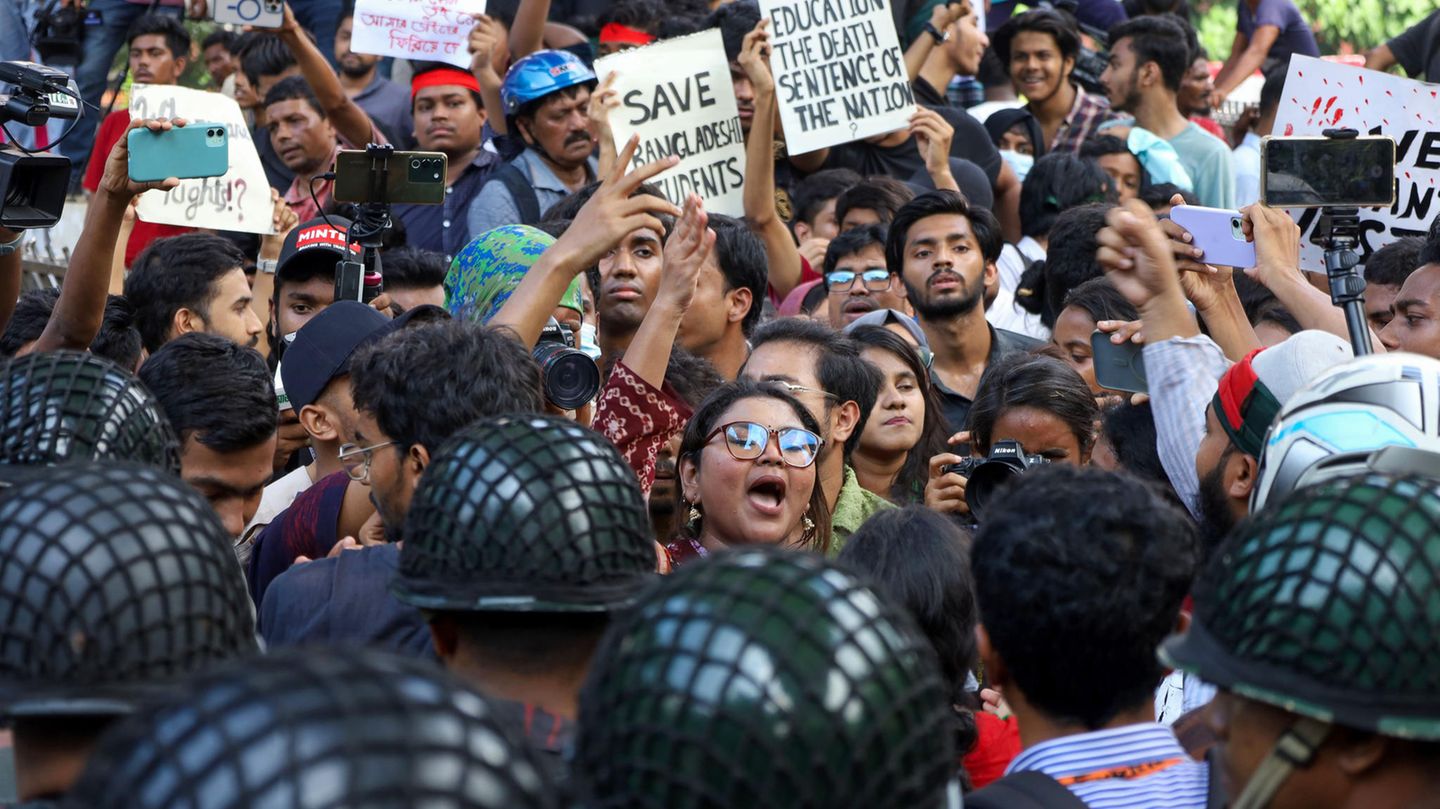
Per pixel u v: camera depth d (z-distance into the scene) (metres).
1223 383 2.85
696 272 3.65
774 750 1.22
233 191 5.69
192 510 1.56
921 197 5.55
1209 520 2.88
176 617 1.49
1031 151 8.22
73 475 1.53
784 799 1.22
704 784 1.23
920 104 8.02
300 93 7.13
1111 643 1.96
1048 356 4.31
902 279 5.59
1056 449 4.13
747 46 6.32
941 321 5.49
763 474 3.53
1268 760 1.63
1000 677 2.09
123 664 1.46
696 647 1.26
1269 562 1.61
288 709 0.95
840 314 5.77
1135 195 7.35
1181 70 8.26
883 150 7.50
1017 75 8.42
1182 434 3.00
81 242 3.96
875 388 4.08
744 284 4.92
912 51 7.87
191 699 0.98
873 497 4.07
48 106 3.99
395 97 8.51
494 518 1.85
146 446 2.15
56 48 8.39
